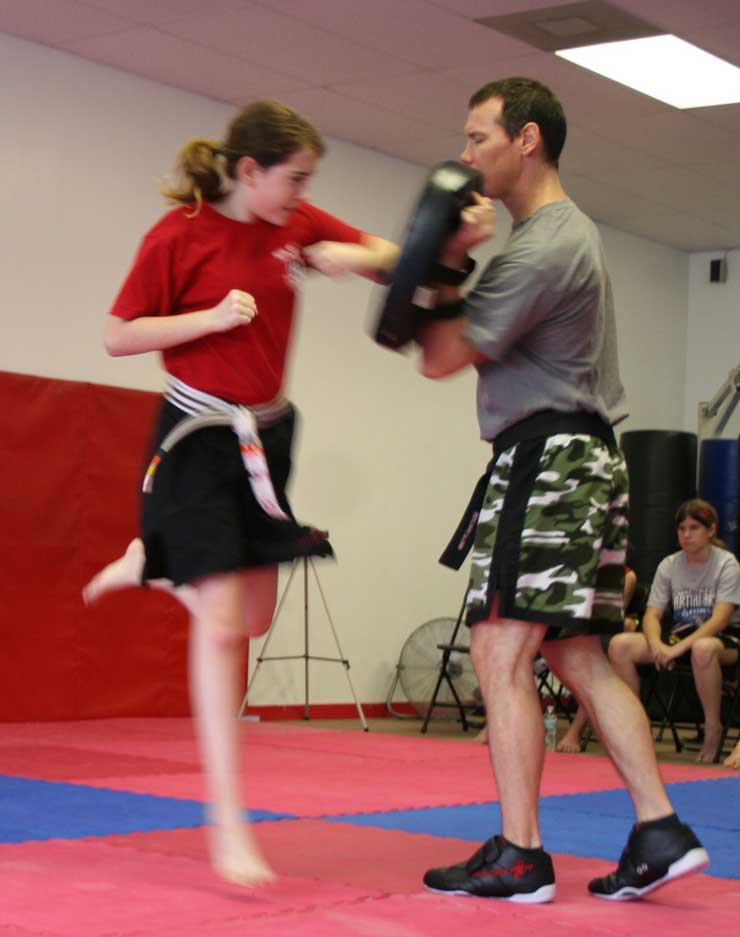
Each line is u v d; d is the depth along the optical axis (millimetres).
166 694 7938
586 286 2818
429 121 8734
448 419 9922
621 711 2898
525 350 2865
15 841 3443
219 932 2438
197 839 3508
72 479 7582
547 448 2830
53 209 7586
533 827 2828
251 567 2934
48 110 7562
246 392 2895
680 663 7027
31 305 7484
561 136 2936
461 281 2764
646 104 8289
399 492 9523
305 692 8789
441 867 3092
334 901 2738
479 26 7137
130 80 7957
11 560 7324
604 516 2840
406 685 9328
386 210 9461
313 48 7523
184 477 2854
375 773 5402
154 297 2891
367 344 9305
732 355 11562
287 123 2867
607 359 2961
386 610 9391
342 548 9117
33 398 7414
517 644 2846
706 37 7219
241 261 2916
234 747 2828
